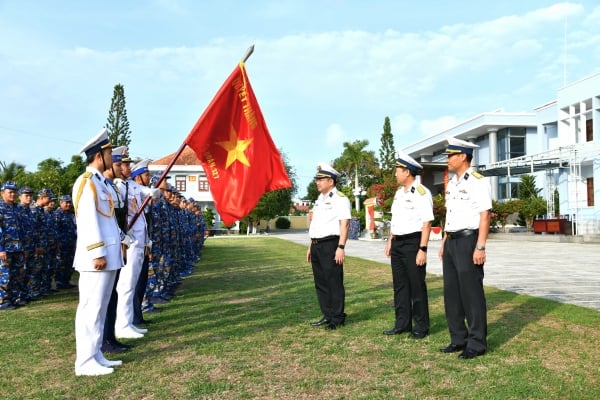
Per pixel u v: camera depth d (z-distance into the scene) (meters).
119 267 4.77
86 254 4.55
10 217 8.02
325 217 6.25
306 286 9.68
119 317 5.80
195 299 8.28
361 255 17.45
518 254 17.02
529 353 4.89
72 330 6.07
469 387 4.00
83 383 4.18
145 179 7.41
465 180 5.07
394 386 4.05
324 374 4.37
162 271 8.12
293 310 7.23
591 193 26.55
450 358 4.81
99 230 4.59
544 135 33.50
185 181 44.09
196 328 6.16
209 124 5.88
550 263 13.73
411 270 5.63
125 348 5.23
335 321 6.11
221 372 4.44
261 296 8.54
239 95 6.00
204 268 13.34
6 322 6.58
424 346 5.25
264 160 6.04
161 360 4.82
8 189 8.07
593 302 7.50
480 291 4.92
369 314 6.85
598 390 3.89
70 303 8.29
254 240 30.30
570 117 27.89
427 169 28.08
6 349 5.20
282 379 4.25
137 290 6.36
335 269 6.14
